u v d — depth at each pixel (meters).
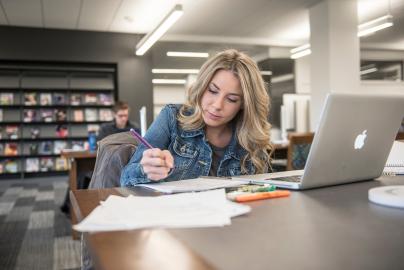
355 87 4.95
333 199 0.70
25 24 5.84
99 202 0.67
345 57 4.89
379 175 0.97
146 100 6.64
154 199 0.65
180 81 6.82
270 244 0.44
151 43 5.73
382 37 6.84
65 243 2.65
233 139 1.17
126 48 6.47
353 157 0.86
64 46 6.18
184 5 5.02
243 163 1.16
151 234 0.47
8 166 6.34
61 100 6.62
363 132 0.84
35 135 6.46
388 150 0.95
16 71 6.40
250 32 6.50
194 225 0.51
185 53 6.79
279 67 7.15
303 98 7.24
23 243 2.66
